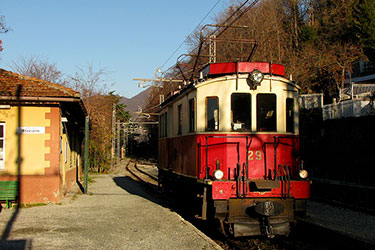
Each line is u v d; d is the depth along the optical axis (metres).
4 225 9.05
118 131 42.06
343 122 15.23
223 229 8.20
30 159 12.11
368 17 28.44
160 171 15.34
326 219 9.40
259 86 8.53
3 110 12.05
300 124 18.56
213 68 8.83
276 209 7.55
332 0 31.50
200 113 8.60
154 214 10.56
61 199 13.09
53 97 11.88
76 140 20.02
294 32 31.05
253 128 8.40
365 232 8.01
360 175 13.05
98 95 33.12
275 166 8.28
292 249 7.36
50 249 6.96
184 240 7.58
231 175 8.23
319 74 26.47
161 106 14.52
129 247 7.11
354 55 27.67
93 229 8.66
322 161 15.78
